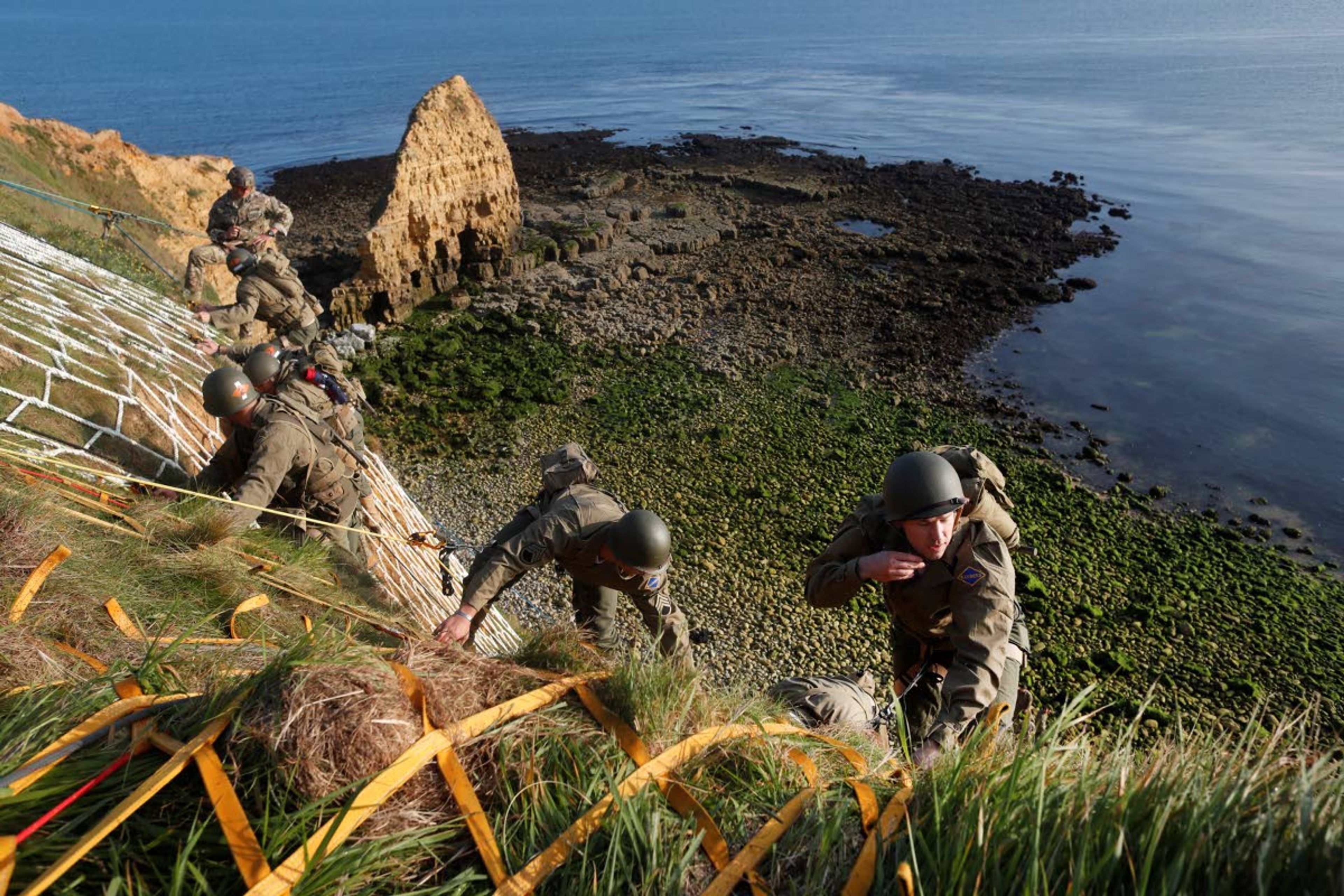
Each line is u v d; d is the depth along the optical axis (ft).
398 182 92.53
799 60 425.28
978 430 75.56
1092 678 47.70
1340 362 92.22
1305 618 53.47
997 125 231.71
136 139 255.09
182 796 6.79
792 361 86.22
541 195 146.00
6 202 38.37
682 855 6.95
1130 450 74.38
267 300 32.91
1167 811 6.41
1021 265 116.16
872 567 12.23
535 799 7.30
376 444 50.90
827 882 6.89
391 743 7.10
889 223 133.39
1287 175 171.94
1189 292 111.86
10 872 5.62
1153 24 562.25
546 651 9.87
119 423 22.13
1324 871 5.91
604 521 14.87
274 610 14.38
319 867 6.26
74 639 10.02
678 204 134.00
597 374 82.12
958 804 7.54
